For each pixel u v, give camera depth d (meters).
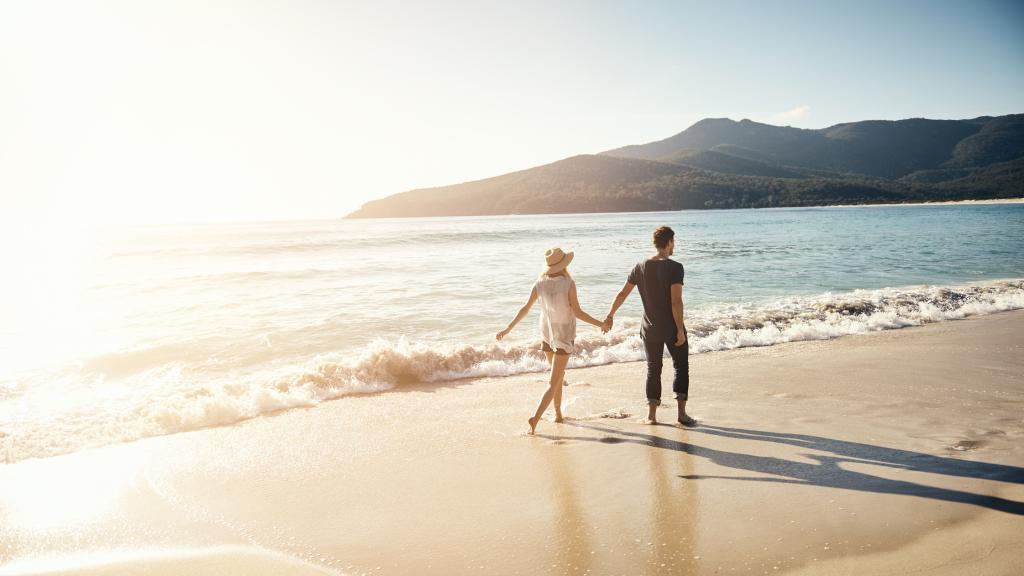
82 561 3.02
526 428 5.25
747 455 4.32
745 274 18.44
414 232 61.59
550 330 5.34
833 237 37.56
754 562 2.75
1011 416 5.08
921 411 5.32
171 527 3.40
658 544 2.97
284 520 3.45
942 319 10.81
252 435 5.15
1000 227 43.78
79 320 12.07
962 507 3.24
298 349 9.21
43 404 6.48
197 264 27.03
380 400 6.34
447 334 10.23
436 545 3.07
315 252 33.84
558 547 2.99
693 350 8.77
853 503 3.37
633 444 4.68
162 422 5.48
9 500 3.81
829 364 7.43
